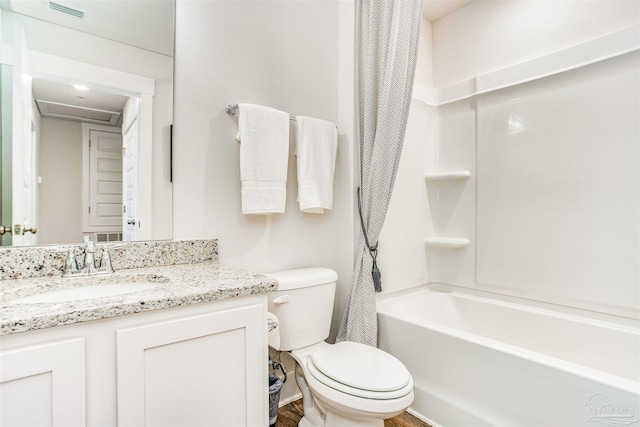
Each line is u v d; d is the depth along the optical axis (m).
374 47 1.70
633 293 1.51
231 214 1.53
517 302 1.91
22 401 0.66
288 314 1.43
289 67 1.76
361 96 1.76
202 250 1.41
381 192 1.67
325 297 1.56
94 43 1.22
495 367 1.30
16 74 1.09
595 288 1.62
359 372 1.20
